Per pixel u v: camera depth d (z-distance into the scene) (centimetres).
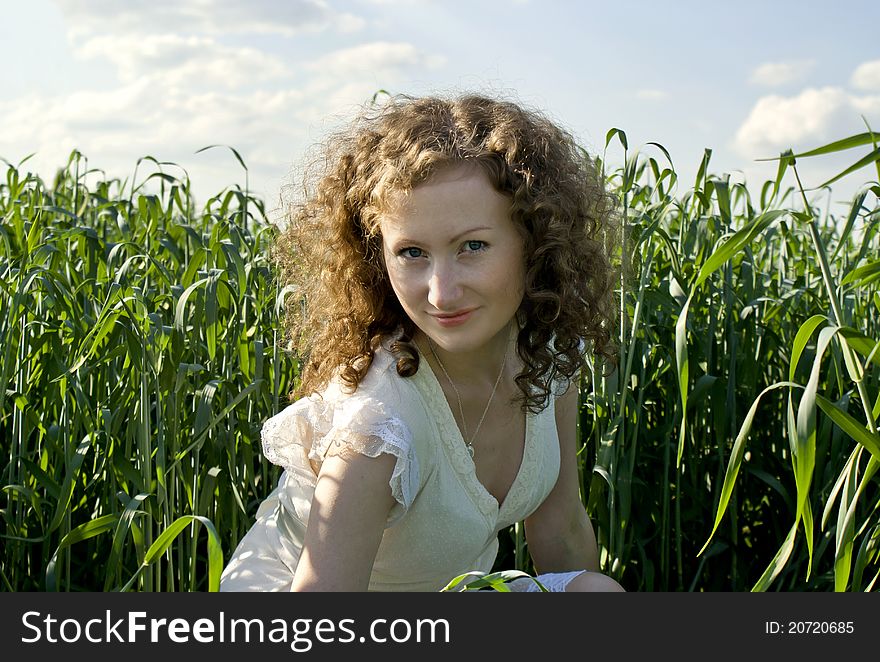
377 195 143
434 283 141
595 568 206
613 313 196
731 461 165
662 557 268
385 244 147
